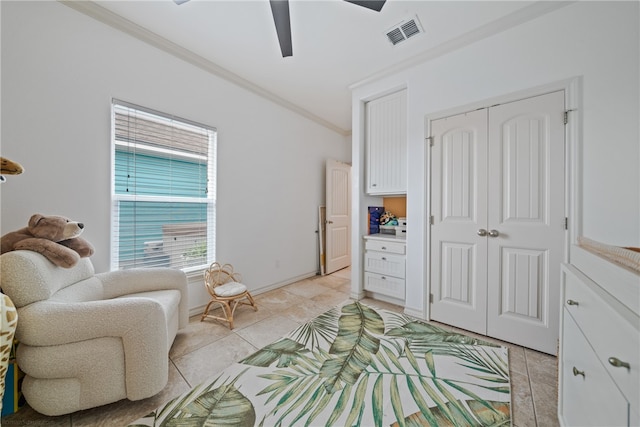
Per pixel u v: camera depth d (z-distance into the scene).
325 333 1.98
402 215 3.12
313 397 1.30
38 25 1.56
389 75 2.51
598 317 0.75
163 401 1.28
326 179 3.86
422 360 1.62
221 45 2.15
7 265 1.08
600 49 1.52
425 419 1.17
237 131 2.70
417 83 2.29
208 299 2.44
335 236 4.03
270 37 2.04
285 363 1.59
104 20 1.79
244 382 1.42
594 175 1.53
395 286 2.56
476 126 1.98
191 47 2.17
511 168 1.83
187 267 2.35
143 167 2.06
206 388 1.37
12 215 1.49
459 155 2.06
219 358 1.65
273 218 3.13
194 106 2.32
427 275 2.23
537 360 1.63
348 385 1.39
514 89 1.81
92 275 1.59
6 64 1.46
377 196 3.10
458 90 2.06
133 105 1.94
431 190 2.21
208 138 2.48
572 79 1.59
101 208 1.81
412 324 2.14
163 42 2.07
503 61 1.86
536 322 1.75
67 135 1.66
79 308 1.12
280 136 3.21
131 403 1.27
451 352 1.71
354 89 2.83
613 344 0.65
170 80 2.16
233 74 2.59
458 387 1.37
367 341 1.86
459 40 2.01
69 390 1.11
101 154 1.80
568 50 1.61
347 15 1.79
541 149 1.72
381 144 2.70
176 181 2.26
